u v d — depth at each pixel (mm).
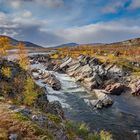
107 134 39719
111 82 86875
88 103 63500
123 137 42344
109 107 61688
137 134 43781
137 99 73000
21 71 59219
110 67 110812
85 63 118438
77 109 58125
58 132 27422
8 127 23516
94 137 35406
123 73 102562
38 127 24891
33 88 47312
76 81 95625
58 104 47688
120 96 76375
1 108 28719
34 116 28156
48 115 32281
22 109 29172
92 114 54938
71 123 38062
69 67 122562
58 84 81812
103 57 150250
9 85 47719
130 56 162125
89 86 84000
